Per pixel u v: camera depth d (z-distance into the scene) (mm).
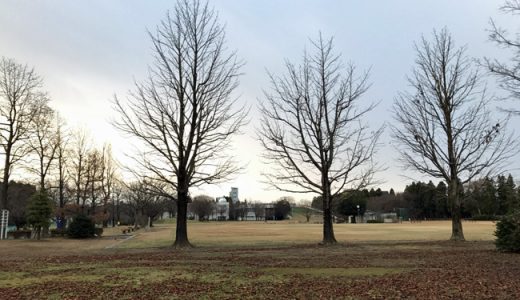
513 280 12594
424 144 36906
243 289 11727
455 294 10812
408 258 19047
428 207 119125
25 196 64375
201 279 13297
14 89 43969
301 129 37031
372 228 62938
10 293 11422
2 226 45094
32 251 27484
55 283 12820
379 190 152375
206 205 152000
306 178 29969
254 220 151500
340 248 25422
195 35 28766
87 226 46500
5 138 43625
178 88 28375
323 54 30875
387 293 11023
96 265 17219
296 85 33312
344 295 10859
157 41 30453
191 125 28562
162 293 11297
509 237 21594
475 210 94000
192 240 36344
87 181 58969
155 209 84438
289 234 48000
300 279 13219
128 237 47938
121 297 10867
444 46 34406
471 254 20688
